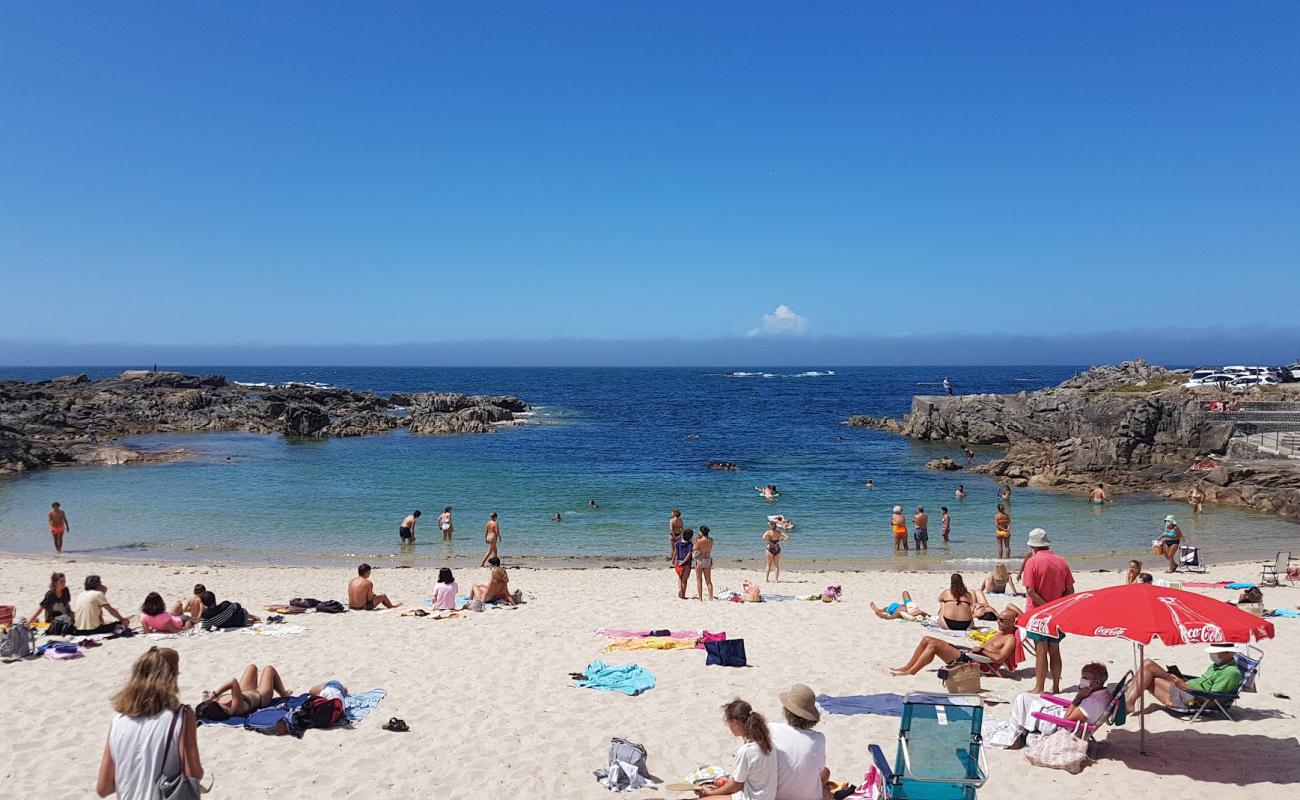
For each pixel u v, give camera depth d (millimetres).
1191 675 11391
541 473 46312
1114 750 8711
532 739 9281
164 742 5168
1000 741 8977
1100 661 12641
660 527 32062
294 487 41000
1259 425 45094
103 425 67750
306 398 92250
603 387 181000
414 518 28594
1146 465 45625
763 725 6719
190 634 14086
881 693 10820
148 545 28266
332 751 8891
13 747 8914
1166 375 75562
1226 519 34344
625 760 8320
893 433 72688
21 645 12383
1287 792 7648
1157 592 8055
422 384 195125
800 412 103062
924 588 21203
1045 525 33125
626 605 17453
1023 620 8586
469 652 13031
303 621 15453
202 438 65438
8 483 42000
